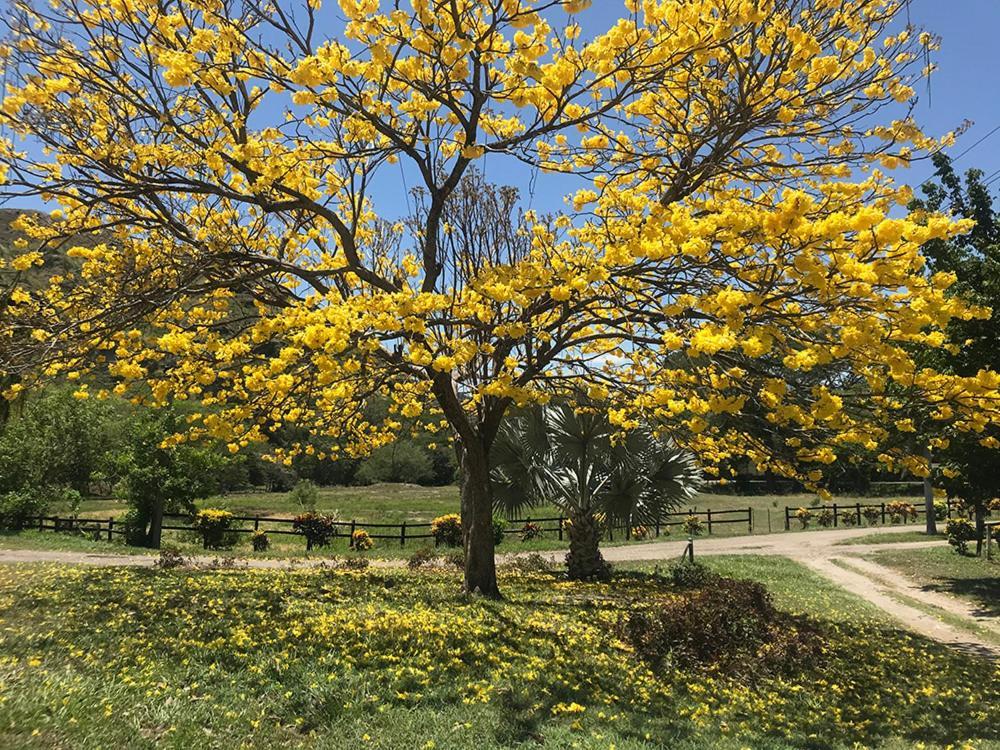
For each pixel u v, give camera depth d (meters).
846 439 5.23
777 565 13.30
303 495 30.33
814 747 4.16
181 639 5.16
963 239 11.01
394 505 31.58
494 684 4.64
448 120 6.80
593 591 9.12
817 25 5.64
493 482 10.66
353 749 3.59
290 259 8.22
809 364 3.98
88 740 3.26
